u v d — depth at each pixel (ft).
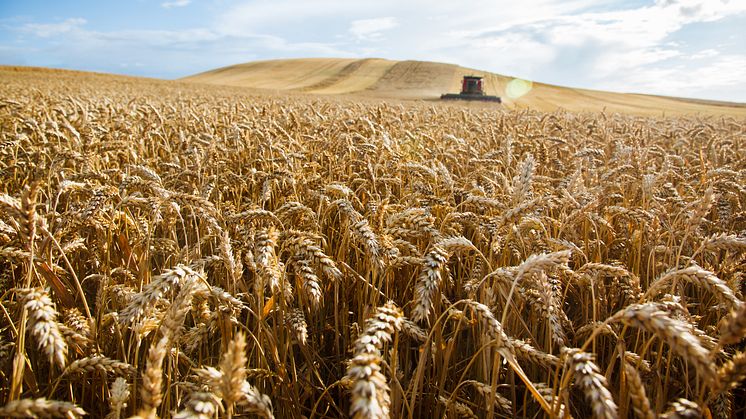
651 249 11.31
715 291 6.33
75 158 14.35
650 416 4.86
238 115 34.50
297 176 15.71
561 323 9.36
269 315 9.82
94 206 9.62
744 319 4.54
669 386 9.51
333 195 13.62
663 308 7.15
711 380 4.52
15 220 7.61
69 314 8.16
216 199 15.01
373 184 14.35
